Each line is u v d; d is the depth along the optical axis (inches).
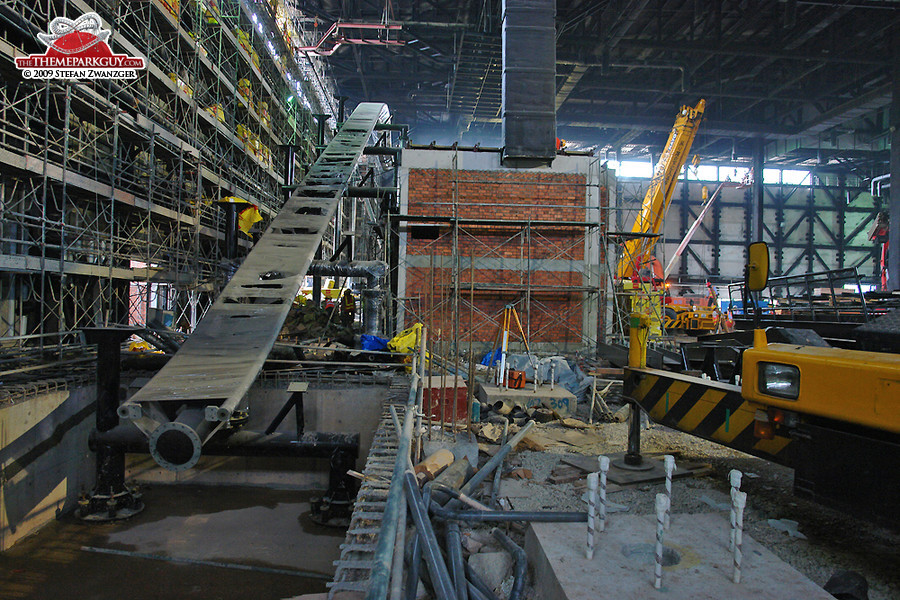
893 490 99.7
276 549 259.4
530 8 514.3
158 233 548.1
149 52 462.9
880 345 151.6
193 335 234.7
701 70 1266.0
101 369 280.7
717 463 210.8
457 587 103.9
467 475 179.3
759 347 135.9
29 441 260.2
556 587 98.9
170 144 489.7
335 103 1202.0
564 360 415.2
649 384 190.5
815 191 1504.7
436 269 503.5
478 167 514.9
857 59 1047.6
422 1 1045.2
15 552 245.4
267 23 759.7
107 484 287.6
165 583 225.5
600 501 120.2
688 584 95.9
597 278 512.1
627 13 957.2
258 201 782.5
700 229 1464.1
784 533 140.1
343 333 457.7
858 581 105.1
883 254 1075.9
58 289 411.5
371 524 134.0
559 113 1348.4
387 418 250.7
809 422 121.5
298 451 288.2
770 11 1000.9
